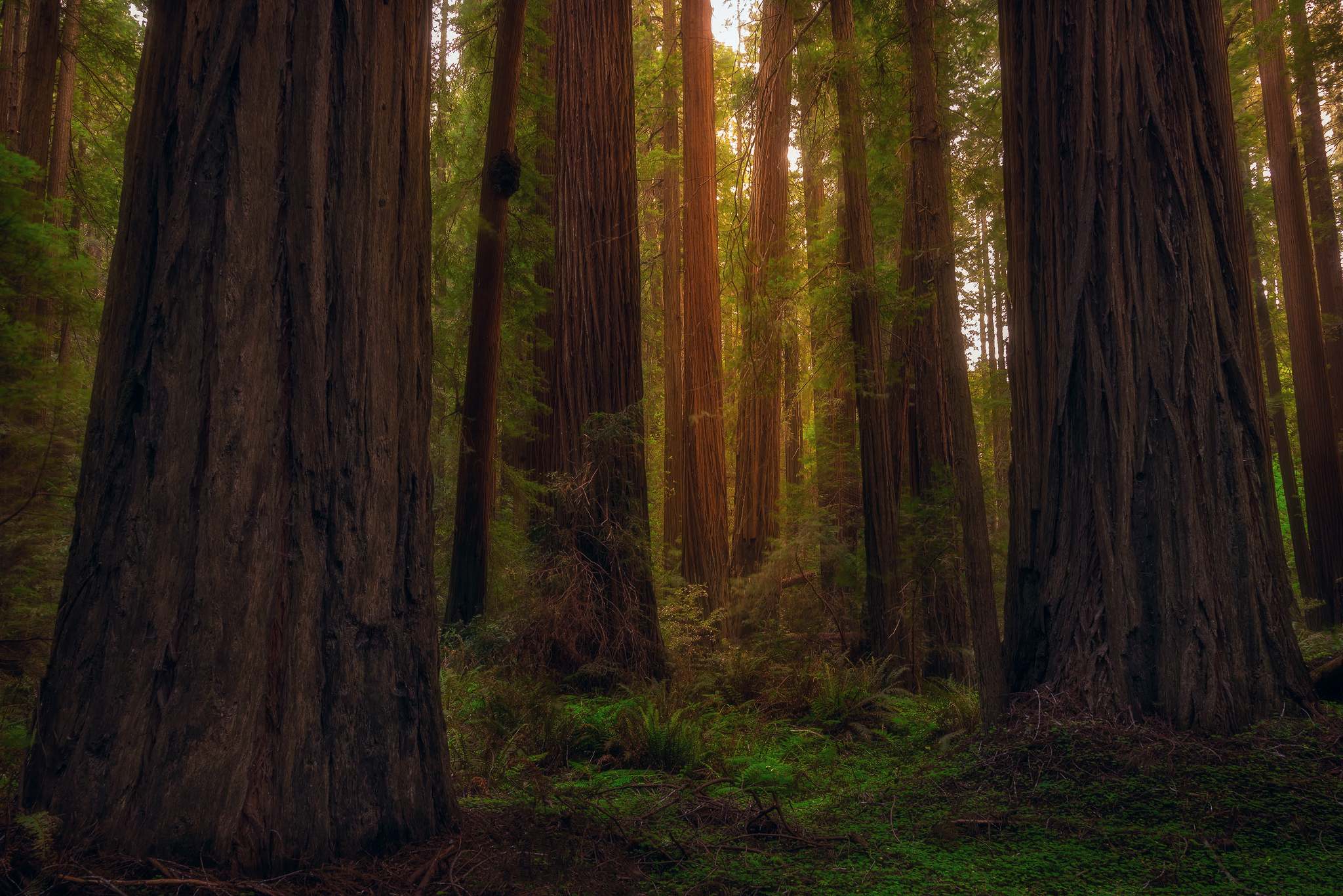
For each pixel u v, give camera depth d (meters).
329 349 2.76
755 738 5.85
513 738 4.84
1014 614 5.13
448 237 10.06
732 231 9.84
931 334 10.77
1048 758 3.95
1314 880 2.71
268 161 2.71
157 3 2.81
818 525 10.05
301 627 2.57
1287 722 4.09
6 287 3.46
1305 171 15.05
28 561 3.72
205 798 2.36
